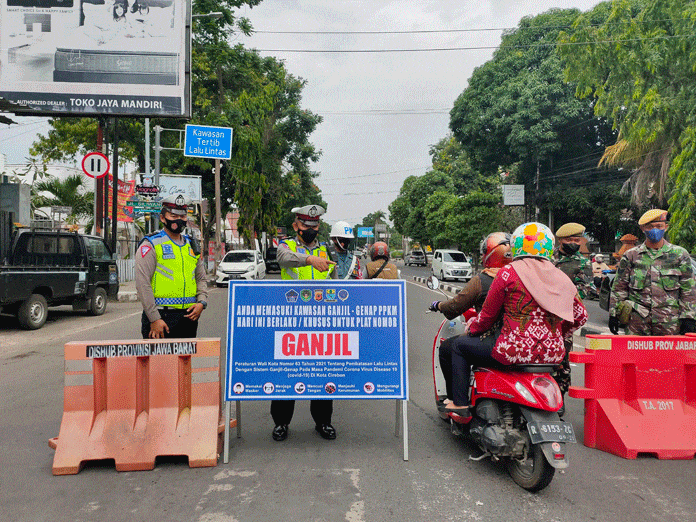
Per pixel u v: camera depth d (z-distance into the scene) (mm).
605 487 3682
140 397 4113
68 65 16656
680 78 19625
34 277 10711
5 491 3582
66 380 4035
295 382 4188
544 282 3570
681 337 4508
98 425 4016
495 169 38500
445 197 44562
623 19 21359
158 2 17000
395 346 4258
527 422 3484
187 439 4012
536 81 31422
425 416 5367
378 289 4277
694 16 17922
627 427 4344
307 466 4012
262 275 24891
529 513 3295
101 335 10195
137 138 28188
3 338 9898
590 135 33062
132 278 23844
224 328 10672
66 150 28625
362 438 4672
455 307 4266
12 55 16500
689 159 17094
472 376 4066
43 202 24625
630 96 21578
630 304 5148
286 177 38969
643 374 4473
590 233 34719
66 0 16641
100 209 17016
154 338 4500
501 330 3715
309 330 4219
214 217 35062
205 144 23203
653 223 4988
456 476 3848
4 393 6145
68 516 3246
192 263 4773
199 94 29484
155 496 3504
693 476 3881
